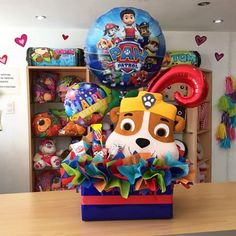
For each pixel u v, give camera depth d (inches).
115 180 32.7
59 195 44.1
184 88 107.3
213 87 139.9
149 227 32.5
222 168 142.8
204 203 40.1
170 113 35.4
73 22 115.8
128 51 37.0
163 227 32.4
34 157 119.5
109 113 38.2
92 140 36.0
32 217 35.6
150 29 37.6
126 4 94.3
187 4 96.0
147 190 33.6
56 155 122.0
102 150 34.3
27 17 108.1
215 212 36.8
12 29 124.0
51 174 123.6
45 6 95.6
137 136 34.9
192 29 131.6
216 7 99.3
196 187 47.5
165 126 35.1
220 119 140.9
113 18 37.2
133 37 37.0
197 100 37.0
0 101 125.3
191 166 34.4
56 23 117.3
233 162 143.1
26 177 128.7
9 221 34.4
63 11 101.2
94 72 39.6
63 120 121.7
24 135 127.4
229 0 92.4
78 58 116.1
